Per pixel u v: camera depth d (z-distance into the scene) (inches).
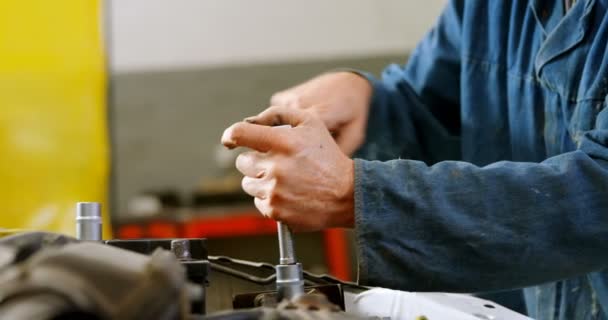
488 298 34.8
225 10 107.5
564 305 30.4
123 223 97.0
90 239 19.7
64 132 66.9
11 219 65.2
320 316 14.4
